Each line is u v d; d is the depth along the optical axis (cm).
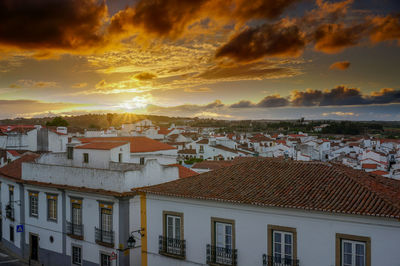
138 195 2311
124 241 2238
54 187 2627
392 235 1409
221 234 1844
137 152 3650
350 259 1506
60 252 2653
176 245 1966
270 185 1838
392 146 10788
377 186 1736
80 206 2508
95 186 2406
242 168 2131
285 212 1639
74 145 3047
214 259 1828
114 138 4131
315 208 1530
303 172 1912
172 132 13338
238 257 1777
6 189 3262
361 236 1469
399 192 1698
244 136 13838
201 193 1892
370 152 7650
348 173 1825
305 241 1598
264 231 1705
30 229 2909
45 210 2772
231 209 1797
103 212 2377
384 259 1423
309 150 9650
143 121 15938
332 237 1534
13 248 3156
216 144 9369
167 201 2011
